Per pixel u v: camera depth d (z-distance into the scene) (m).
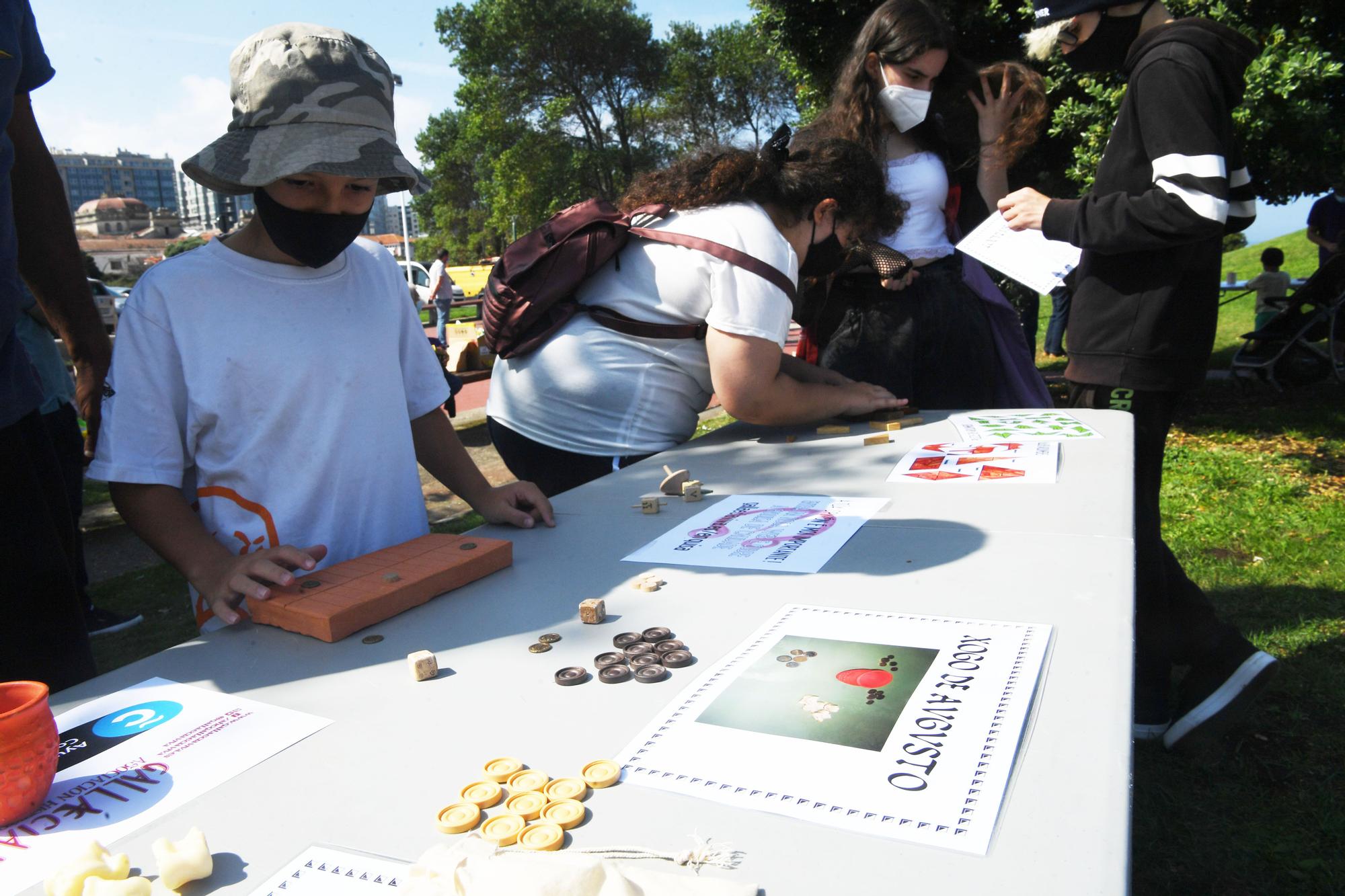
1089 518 1.48
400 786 0.85
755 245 2.12
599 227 2.28
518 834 0.74
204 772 0.90
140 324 1.51
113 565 4.78
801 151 2.31
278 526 1.61
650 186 2.40
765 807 0.77
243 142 1.38
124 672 1.15
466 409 8.53
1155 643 2.34
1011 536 1.43
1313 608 3.19
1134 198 2.07
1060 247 2.46
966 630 1.08
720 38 38.19
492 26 35.28
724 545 1.51
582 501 1.89
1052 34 2.29
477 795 0.81
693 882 0.66
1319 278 6.80
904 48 2.57
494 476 6.02
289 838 0.78
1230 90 2.07
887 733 0.86
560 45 35.91
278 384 1.59
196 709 1.03
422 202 54.59
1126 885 0.65
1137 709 2.42
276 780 0.88
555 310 2.36
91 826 0.82
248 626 1.28
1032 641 1.04
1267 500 4.42
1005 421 2.26
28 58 1.60
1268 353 7.19
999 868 0.67
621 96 39.12
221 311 1.56
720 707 0.94
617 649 1.12
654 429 2.36
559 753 0.89
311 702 1.04
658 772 0.83
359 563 1.42
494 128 37.03
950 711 0.90
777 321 2.13
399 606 1.29
